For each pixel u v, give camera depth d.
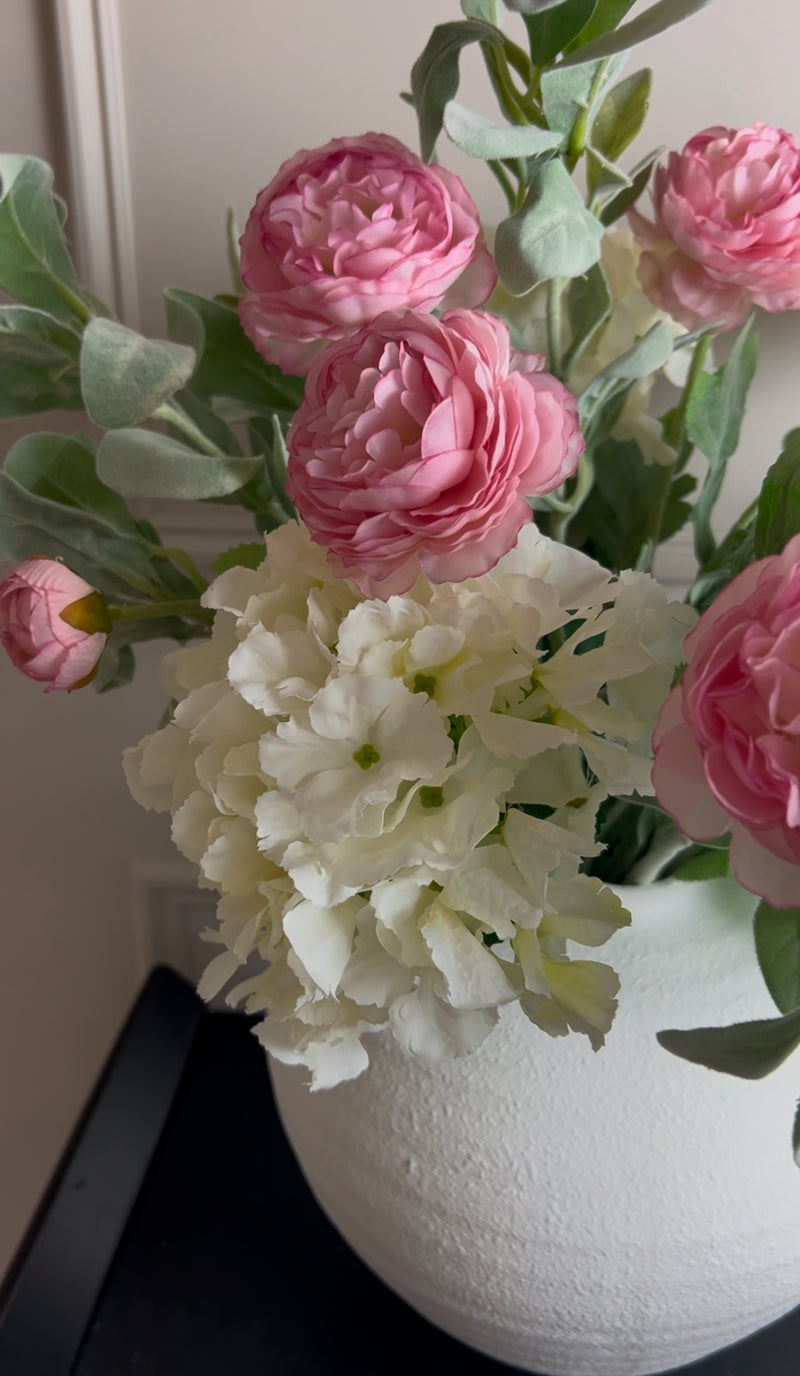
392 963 0.35
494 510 0.32
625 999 0.43
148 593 0.52
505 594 0.35
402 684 0.32
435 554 0.32
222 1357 0.60
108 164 0.64
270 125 0.63
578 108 0.41
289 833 0.33
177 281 0.67
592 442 0.50
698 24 0.57
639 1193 0.42
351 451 0.32
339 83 0.61
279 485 0.51
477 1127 0.43
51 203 0.48
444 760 0.32
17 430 0.72
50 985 0.96
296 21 0.60
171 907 0.90
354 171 0.39
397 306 0.38
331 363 0.34
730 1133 0.42
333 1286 0.64
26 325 0.48
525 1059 0.43
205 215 0.65
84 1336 0.61
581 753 0.44
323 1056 0.38
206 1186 0.71
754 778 0.27
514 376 0.32
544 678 0.35
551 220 0.36
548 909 0.35
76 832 0.88
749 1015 0.43
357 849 0.33
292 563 0.36
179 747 0.39
